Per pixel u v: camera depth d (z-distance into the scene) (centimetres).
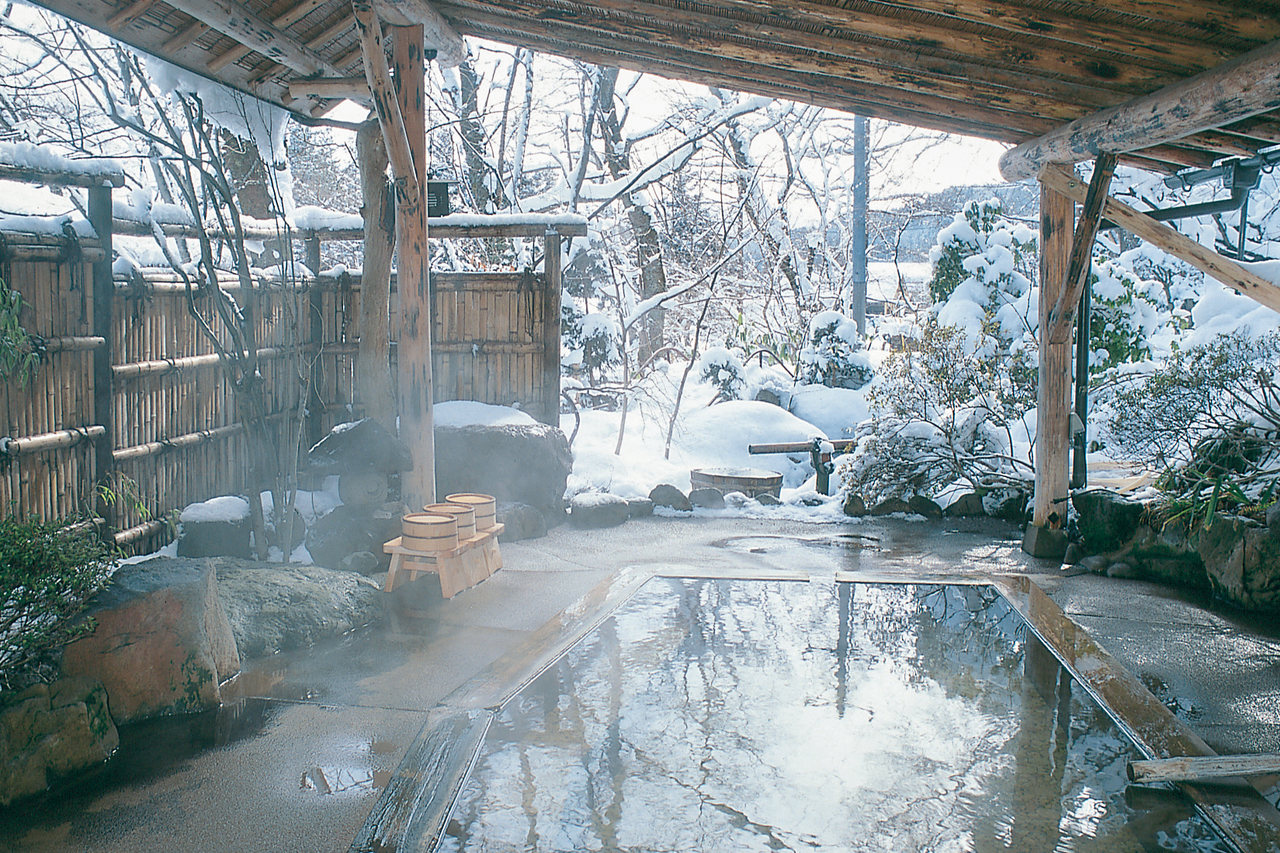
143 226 621
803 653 511
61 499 544
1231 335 748
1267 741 411
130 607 419
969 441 934
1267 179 1355
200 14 541
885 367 991
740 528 855
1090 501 743
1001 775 374
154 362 632
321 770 371
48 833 324
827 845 321
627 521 877
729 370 1303
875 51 579
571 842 320
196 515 643
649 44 663
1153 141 591
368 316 767
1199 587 656
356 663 493
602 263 1255
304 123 766
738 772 372
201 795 351
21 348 486
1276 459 682
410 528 607
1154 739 401
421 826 327
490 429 817
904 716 428
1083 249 690
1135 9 461
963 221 1191
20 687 369
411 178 656
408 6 617
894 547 783
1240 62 484
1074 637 539
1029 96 643
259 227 796
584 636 534
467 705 431
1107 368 1009
